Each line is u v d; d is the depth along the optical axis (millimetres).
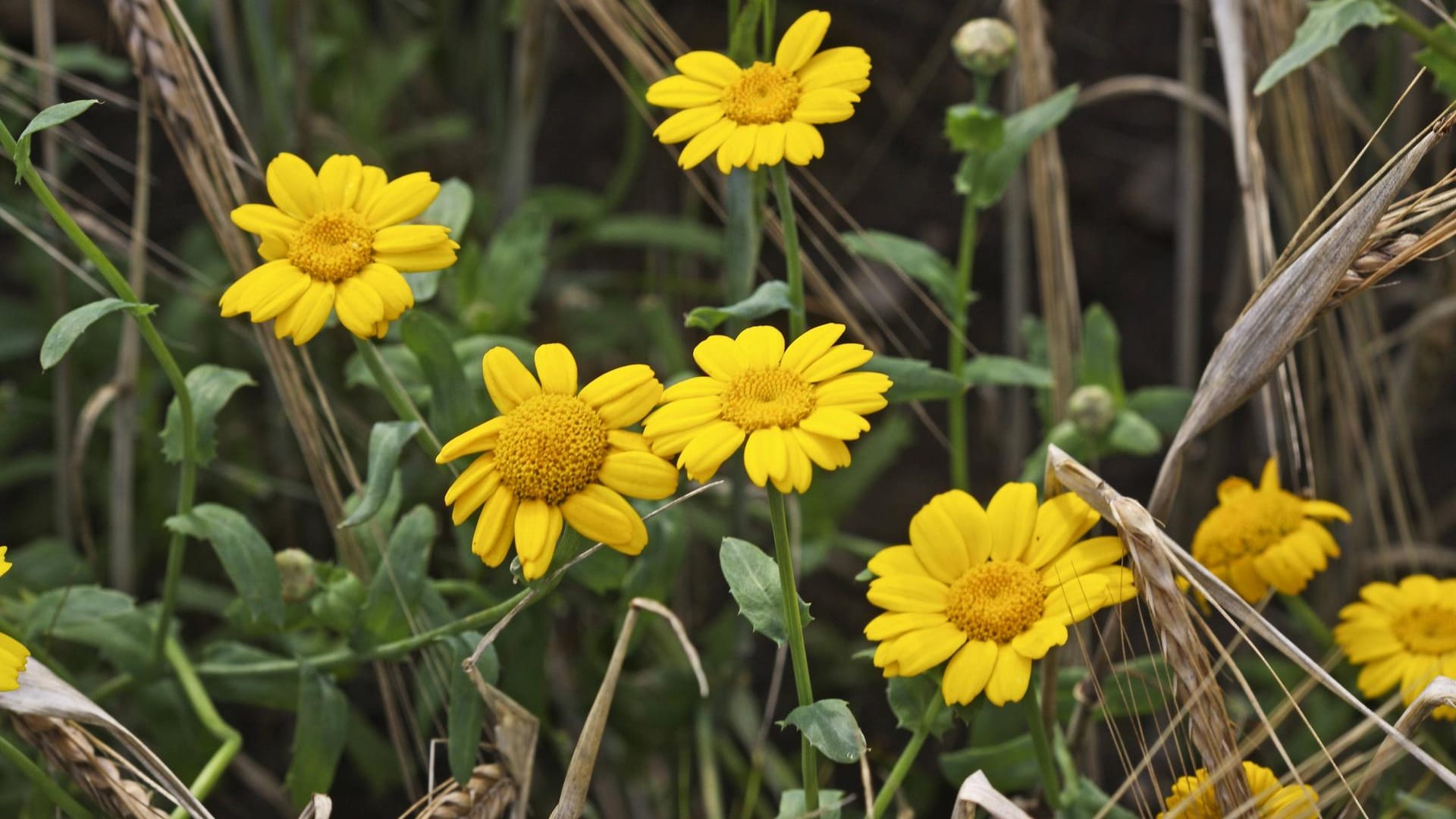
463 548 1103
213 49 1259
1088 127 1551
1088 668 1023
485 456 997
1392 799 1088
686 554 1208
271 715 1225
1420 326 1177
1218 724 1001
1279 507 1084
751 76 1029
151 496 1223
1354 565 1189
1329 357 1164
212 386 1065
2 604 1105
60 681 1021
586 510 991
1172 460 1034
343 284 1013
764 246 1500
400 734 1089
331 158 1025
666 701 1169
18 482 1318
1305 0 1107
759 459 980
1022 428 1229
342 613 1070
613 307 1368
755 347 1000
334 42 1310
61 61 1228
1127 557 1036
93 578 1155
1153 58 1545
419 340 1063
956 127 1109
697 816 1195
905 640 1006
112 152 1468
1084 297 1487
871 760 1199
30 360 1302
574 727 1175
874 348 1135
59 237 1157
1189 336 1220
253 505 1229
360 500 1083
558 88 1591
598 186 1539
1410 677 1075
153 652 1098
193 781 1117
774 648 1237
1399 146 1219
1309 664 995
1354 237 1008
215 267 1252
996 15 1478
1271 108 1151
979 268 1499
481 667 1054
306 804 1075
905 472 1396
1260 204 1080
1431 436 1350
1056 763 1074
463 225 1094
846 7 1566
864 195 1525
